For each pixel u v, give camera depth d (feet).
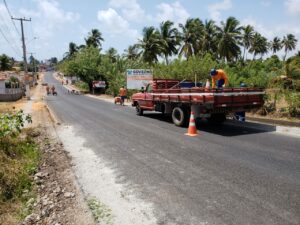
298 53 119.85
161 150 26.50
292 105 40.88
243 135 32.71
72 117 52.90
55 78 463.01
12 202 15.56
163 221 13.51
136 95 54.44
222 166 21.39
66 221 13.64
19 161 22.43
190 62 79.00
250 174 19.56
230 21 171.94
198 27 168.14
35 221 13.62
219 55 173.58
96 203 15.56
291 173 19.63
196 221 13.42
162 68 91.97
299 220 13.35
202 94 34.45
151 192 16.85
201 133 34.53
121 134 34.83
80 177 19.71
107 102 95.20
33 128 38.68
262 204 15.02
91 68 167.94
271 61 140.36
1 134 24.85
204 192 16.67
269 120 40.91
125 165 22.13
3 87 138.62
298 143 28.19
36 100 113.09
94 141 31.17
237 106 34.96
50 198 16.21
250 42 240.94
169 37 163.32
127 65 151.12
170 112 43.47
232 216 13.82
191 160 23.09
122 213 14.38
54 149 27.63
